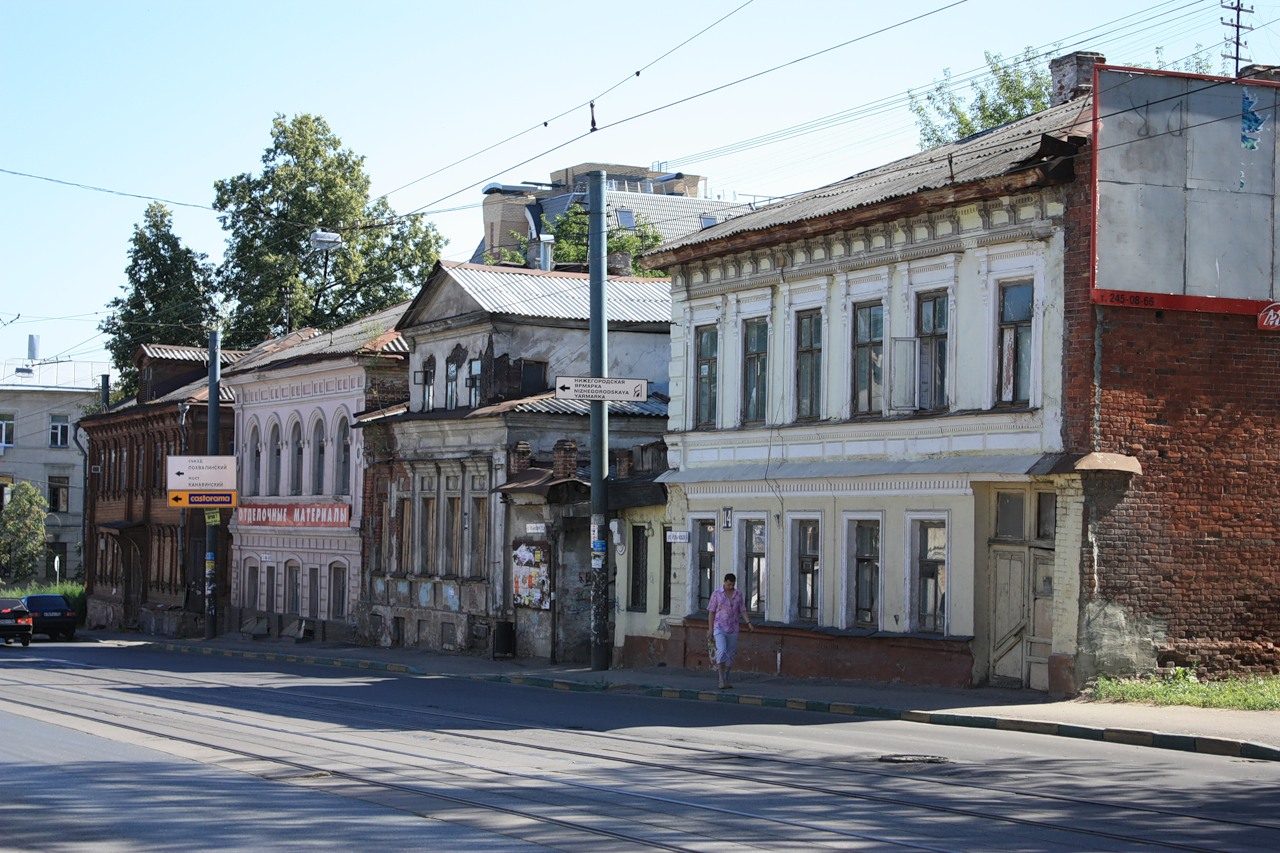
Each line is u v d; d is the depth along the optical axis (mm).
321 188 71125
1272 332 24875
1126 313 23781
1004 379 24984
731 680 29266
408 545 45688
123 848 12148
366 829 12797
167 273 73438
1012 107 53375
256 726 21578
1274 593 24766
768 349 30828
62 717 23188
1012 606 25031
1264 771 16250
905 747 18562
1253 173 24734
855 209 27344
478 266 43906
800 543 29875
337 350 50188
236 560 58750
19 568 84500
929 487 26250
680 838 12266
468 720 22359
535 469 38812
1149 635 23812
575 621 37156
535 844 12062
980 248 25406
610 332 42156
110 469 72562
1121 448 23625
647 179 110312
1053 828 12641
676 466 33562
